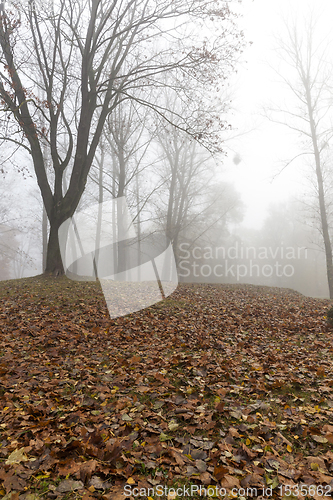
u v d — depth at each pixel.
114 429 2.72
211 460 2.32
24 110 11.40
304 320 8.02
